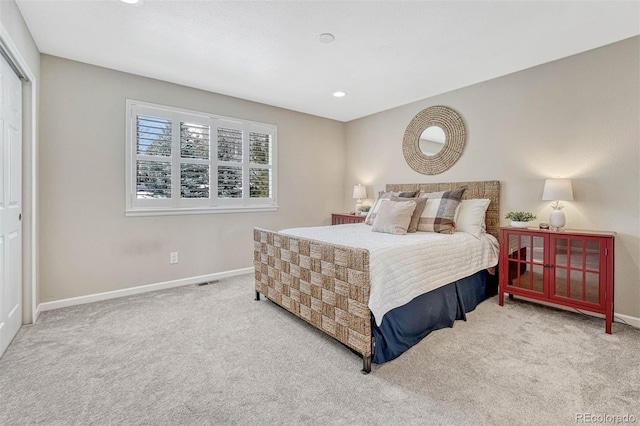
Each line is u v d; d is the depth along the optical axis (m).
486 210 3.30
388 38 2.47
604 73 2.62
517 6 2.07
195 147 3.65
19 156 2.36
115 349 2.12
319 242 2.25
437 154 3.83
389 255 2.08
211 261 3.82
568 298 2.59
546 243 2.71
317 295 2.26
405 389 1.70
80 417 1.48
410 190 4.09
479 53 2.73
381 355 1.97
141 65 3.00
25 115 2.45
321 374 1.85
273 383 1.76
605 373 1.83
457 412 1.52
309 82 3.43
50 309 2.82
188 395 1.65
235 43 2.56
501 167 3.29
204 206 3.75
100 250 3.08
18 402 1.57
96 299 3.06
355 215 4.57
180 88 3.51
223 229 3.91
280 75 3.23
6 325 2.10
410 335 2.20
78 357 2.01
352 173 5.05
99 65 3.00
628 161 2.52
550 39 2.50
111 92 3.09
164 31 2.39
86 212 3.00
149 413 1.51
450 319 2.54
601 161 2.65
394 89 3.63
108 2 2.04
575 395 1.63
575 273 2.54
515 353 2.08
